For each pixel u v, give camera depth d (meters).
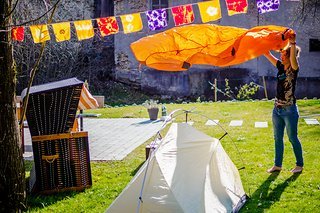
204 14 5.88
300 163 6.95
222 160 5.88
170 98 20.78
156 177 4.92
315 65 20.08
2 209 5.42
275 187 6.37
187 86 20.66
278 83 6.67
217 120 12.27
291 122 6.71
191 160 5.34
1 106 5.34
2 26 5.21
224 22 20.11
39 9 17.89
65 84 6.77
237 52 6.05
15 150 5.47
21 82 19.47
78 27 6.88
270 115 12.73
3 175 5.40
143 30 20.94
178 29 5.89
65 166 6.71
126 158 8.60
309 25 19.95
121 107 16.41
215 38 5.92
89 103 8.41
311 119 11.70
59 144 6.68
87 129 12.05
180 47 5.98
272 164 7.54
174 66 6.11
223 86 20.38
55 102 6.58
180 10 6.06
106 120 13.64
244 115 12.88
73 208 6.00
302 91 20.17
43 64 19.55
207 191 5.17
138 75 21.17
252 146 8.93
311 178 6.66
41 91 6.47
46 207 6.07
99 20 6.77
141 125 12.45
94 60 21.55
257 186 6.44
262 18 20.05
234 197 5.67
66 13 21.23
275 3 5.44
